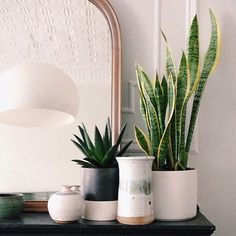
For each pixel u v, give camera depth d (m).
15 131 0.99
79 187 0.88
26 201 0.94
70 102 0.80
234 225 1.01
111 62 1.00
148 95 0.87
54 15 1.02
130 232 0.75
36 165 0.98
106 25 1.01
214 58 0.91
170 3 1.05
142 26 1.04
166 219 0.80
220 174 1.02
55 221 0.78
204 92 1.04
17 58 1.01
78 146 0.84
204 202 1.02
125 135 1.00
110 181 0.80
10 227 0.75
